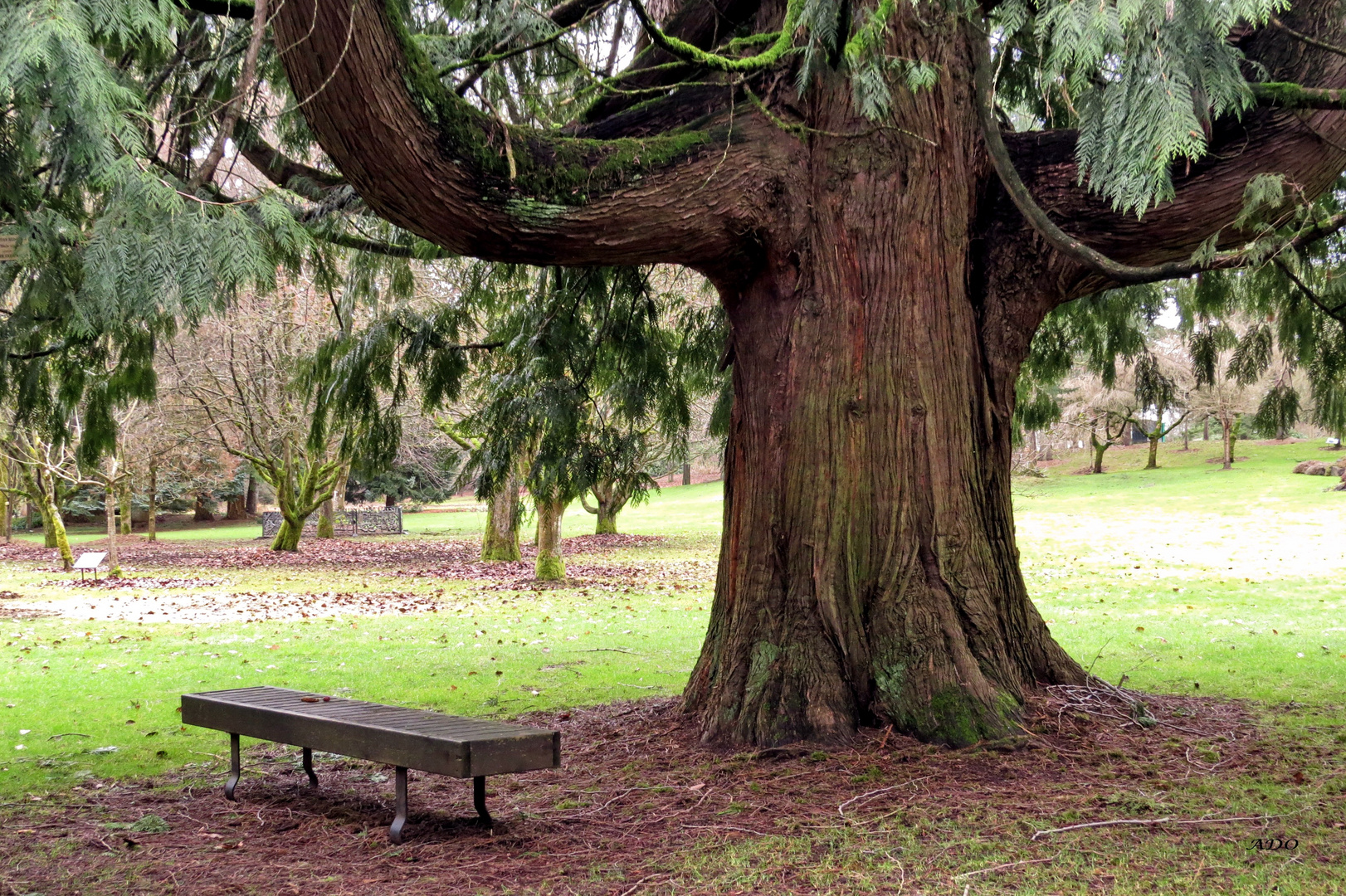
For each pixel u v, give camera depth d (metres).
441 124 4.02
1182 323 8.64
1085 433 48.25
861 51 4.32
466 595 15.99
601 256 4.73
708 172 4.85
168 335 6.29
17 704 7.62
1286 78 4.76
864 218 5.31
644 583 17.58
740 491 5.71
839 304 5.34
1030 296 5.63
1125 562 19.30
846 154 5.31
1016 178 4.15
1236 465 44.91
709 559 23.12
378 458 7.18
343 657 9.80
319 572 21.02
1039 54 3.81
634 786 4.87
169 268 2.92
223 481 38.28
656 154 4.72
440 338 7.22
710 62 3.98
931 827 4.09
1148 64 3.27
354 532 37.56
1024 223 5.58
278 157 6.44
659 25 5.93
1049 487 42.72
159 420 22.67
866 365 5.34
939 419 5.39
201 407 24.28
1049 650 5.86
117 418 20.11
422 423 24.59
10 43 2.60
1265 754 5.18
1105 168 3.62
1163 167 3.23
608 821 4.39
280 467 26.88
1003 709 5.16
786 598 5.41
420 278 14.69
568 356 7.31
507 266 7.75
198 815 4.72
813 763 4.89
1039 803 4.35
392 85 3.79
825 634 5.29
